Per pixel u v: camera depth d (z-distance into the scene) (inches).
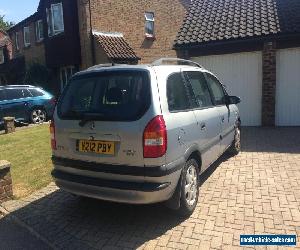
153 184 153.8
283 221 171.2
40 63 868.6
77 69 704.4
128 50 673.6
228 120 259.0
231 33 456.8
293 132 393.1
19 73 936.3
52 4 717.9
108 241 160.6
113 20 705.6
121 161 157.0
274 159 280.1
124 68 168.1
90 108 168.9
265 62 436.5
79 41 683.4
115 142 157.8
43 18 748.6
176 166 162.6
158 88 160.9
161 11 812.6
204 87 221.0
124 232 168.1
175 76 182.1
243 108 462.3
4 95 556.4
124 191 155.5
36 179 252.8
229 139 267.0
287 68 431.8
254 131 412.2
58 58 725.3
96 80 173.0
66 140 173.5
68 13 679.7
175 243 155.4
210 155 214.8
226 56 463.2
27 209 200.4
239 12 498.9
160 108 156.7
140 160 153.5
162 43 818.8
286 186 217.8
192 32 492.7
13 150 360.8
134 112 155.9
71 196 217.2
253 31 440.1
